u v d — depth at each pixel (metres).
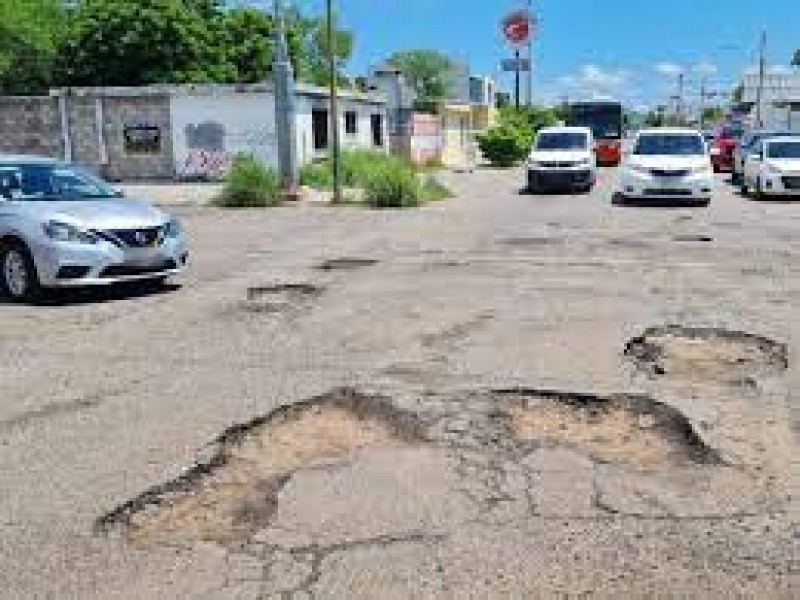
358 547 4.05
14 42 34.94
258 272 11.52
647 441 5.36
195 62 36.44
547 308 9.09
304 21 51.78
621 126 43.31
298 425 5.66
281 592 3.69
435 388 6.34
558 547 4.04
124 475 4.87
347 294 9.95
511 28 58.38
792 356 7.22
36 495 4.64
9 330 8.32
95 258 9.46
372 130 36.75
